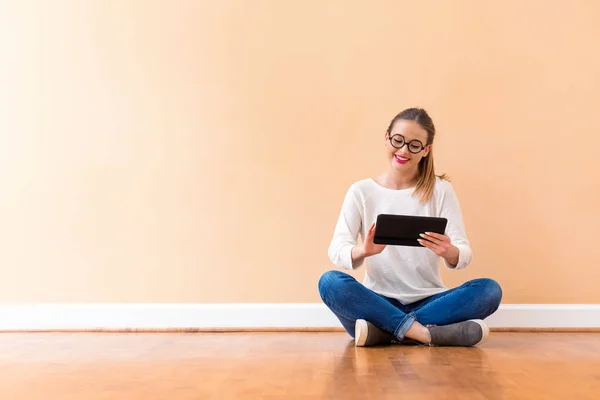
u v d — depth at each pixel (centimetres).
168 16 283
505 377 146
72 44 284
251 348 210
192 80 281
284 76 280
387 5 280
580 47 278
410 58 279
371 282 234
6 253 280
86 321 274
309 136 278
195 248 277
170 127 281
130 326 273
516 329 268
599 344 217
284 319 271
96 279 278
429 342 208
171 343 226
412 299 225
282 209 277
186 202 279
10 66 284
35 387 140
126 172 280
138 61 282
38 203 281
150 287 277
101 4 284
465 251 217
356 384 138
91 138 281
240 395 127
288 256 276
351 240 229
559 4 279
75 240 279
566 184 275
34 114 282
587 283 272
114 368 167
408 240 207
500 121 277
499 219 275
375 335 210
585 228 274
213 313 272
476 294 211
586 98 277
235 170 279
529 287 272
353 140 278
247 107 280
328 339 238
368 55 279
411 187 237
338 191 277
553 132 276
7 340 240
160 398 125
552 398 121
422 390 130
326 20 281
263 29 281
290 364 170
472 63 278
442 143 277
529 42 278
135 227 279
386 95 278
